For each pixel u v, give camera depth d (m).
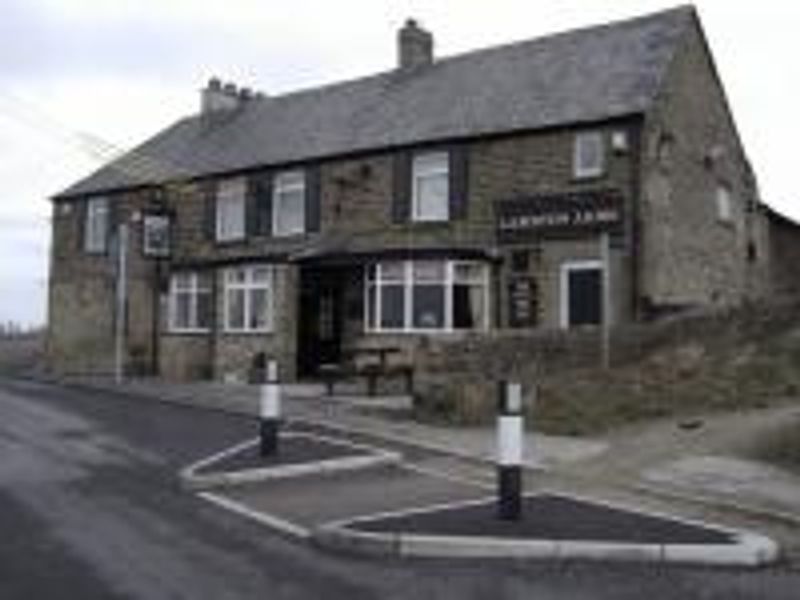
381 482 14.47
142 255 36.88
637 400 18.84
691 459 14.99
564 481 14.32
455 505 12.33
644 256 26.33
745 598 8.81
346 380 28.81
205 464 15.19
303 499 13.23
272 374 16.02
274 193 33.66
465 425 19.77
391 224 30.50
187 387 29.14
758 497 12.73
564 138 27.61
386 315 28.72
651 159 26.89
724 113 31.42
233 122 38.03
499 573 9.63
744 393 18.52
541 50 31.02
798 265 37.38
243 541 10.88
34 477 14.74
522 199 28.02
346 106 34.16
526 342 22.31
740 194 32.56
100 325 39.28
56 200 41.91
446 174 29.61
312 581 9.29
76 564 9.82
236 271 32.41
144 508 12.63
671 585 9.20
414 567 9.86
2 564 9.80
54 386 30.48
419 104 31.72
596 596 8.84
